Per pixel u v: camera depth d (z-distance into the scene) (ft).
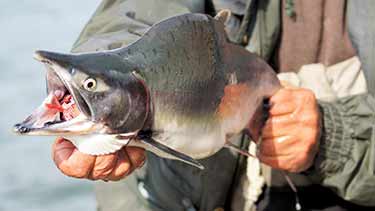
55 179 7.43
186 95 2.52
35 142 8.20
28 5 13.99
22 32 12.61
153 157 3.45
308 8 3.51
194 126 2.58
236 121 2.84
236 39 3.43
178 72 2.50
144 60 2.41
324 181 3.34
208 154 2.70
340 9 3.52
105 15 3.09
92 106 2.25
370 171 3.29
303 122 3.04
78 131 2.23
